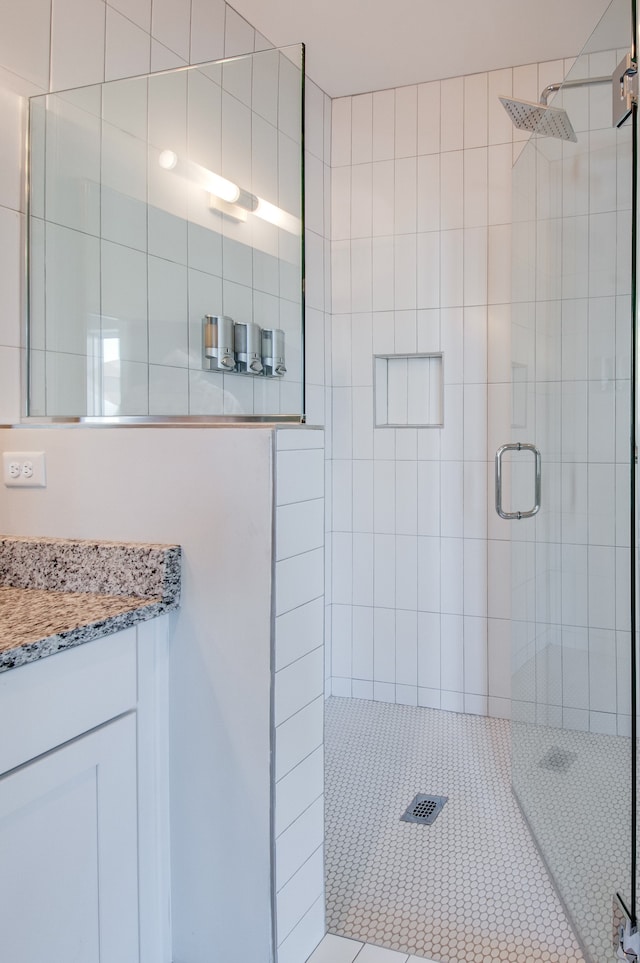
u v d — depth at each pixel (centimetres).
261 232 143
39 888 104
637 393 126
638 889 126
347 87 287
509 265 272
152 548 131
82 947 113
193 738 134
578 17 234
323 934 152
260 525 127
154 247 150
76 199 154
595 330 146
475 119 275
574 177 158
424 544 290
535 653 196
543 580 187
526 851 188
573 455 161
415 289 287
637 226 123
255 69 142
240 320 145
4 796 97
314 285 283
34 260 155
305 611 140
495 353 276
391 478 293
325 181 293
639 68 121
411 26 239
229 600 130
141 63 186
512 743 224
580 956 148
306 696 141
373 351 294
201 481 132
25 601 128
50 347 156
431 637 291
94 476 141
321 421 293
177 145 149
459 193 279
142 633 127
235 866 132
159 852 134
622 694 131
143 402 153
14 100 150
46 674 104
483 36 246
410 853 187
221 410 148
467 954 149
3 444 150
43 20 156
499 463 214
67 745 109
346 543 302
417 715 285
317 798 148
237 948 132
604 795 139
